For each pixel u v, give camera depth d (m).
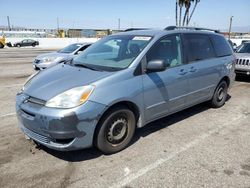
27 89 3.84
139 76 4.04
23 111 3.69
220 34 6.34
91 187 3.15
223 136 4.62
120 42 4.62
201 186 3.18
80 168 3.55
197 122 5.29
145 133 4.69
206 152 4.02
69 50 12.18
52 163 3.66
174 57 4.73
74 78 3.76
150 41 4.37
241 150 4.09
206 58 5.54
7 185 3.17
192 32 5.29
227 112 5.98
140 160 3.76
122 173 3.44
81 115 3.37
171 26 5.16
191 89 5.11
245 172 3.48
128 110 3.95
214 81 5.80
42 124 3.41
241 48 10.52
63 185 3.19
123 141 4.02
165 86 4.45
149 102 4.23
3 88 8.49
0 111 5.94
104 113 3.65
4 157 3.80
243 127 5.07
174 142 4.35
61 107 3.36
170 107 4.71
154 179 3.31
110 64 4.18
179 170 3.51
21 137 4.46
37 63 12.01
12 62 17.12
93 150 4.03
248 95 7.63
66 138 3.39
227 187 3.16
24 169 3.51
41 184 3.20
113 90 3.66
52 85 3.68
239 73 9.46
